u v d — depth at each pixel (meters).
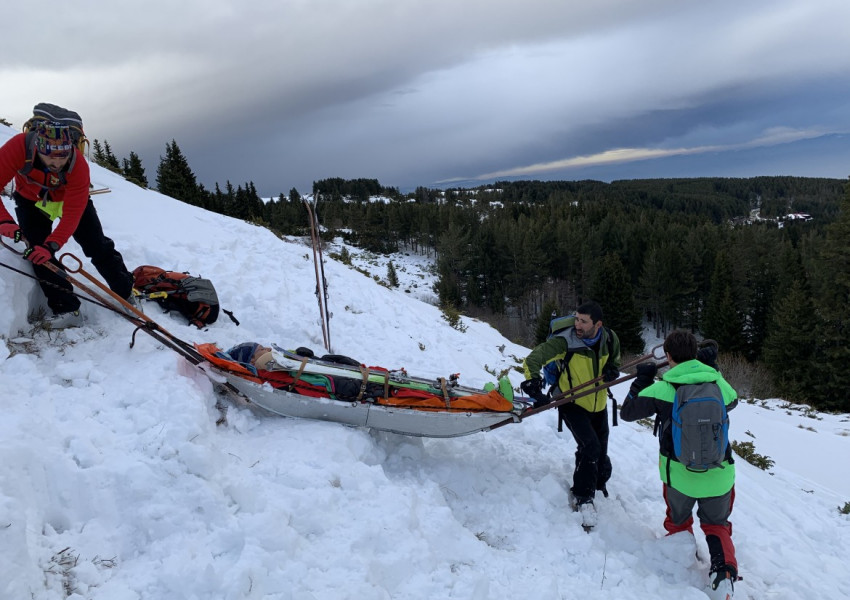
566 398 4.38
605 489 5.03
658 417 4.12
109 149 48.62
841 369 32.84
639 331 49.53
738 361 36.59
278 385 4.32
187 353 4.29
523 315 68.31
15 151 3.75
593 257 70.62
